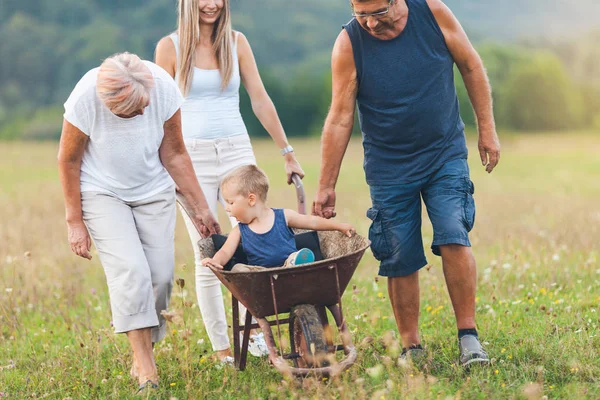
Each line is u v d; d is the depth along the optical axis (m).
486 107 5.47
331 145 5.54
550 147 61.25
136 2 139.00
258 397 4.88
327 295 4.89
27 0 131.50
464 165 5.43
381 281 8.41
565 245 9.48
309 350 4.70
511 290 7.52
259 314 4.93
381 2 5.04
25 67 116.25
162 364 5.76
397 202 5.45
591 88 115.25
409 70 5.28
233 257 5.38
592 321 6.10
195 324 6.86
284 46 156.12
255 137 82.56
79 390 5.36
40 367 5.98
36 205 17.59
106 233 5.22
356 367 5.16
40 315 7.69
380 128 5.41
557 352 5.35
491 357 5.43
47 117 103.19
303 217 5.31
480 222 13.34
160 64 5.95
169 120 5.31
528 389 4.32
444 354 5.52
